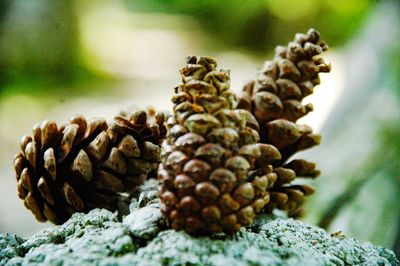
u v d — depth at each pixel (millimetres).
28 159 327
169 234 289
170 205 286
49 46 1338
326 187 529
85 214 331
